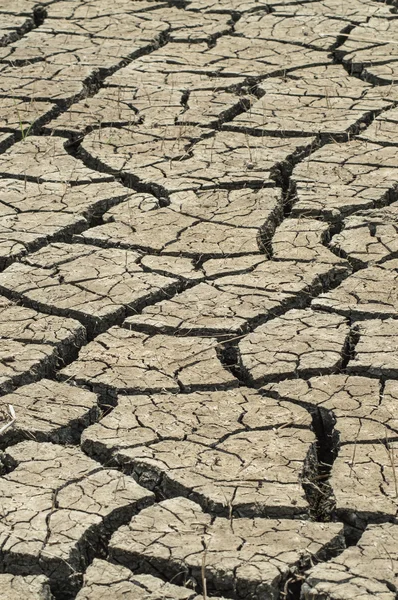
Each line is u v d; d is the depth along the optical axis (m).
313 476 5.91
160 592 5.06
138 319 7.27
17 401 6.49
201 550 5.24
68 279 7.78
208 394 6.49
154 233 8.41
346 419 6.15
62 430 6.26
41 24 13.57
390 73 11.19
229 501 5.55
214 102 10.75
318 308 7.33
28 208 8.84
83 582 5.18
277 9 13.31
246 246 8.15
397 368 6.56
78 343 7.18
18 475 5.85
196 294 7.55
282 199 8.95
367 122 10.30
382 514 5.42
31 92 11.14
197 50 12.21
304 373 6.64
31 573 5.30
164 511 5.53
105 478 5.80
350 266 7.87
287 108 10.55
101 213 8.91
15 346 7.02
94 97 11.06
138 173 9.38
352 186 8.98
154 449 5.99
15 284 7.73
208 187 9.08
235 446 6.00
